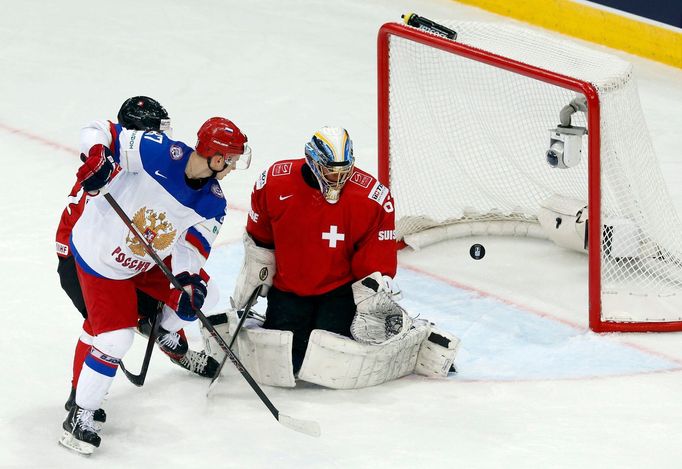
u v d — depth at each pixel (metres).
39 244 22.83
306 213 17.02
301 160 17.33
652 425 16.41
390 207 17.22
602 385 17.89
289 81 34.34
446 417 16.56
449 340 17.77
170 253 16.06
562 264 23.09
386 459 15.20
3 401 16.66
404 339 17.31
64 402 16.77
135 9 40.28
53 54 36.00
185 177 15.34
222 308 20.48
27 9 39.91
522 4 38.94
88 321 15.98
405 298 21.47
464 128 25.78
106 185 14.86
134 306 15.65
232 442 15.66
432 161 24.92
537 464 15.12
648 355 19.12
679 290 21.66
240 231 24.19
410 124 24.95
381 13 40.41
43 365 17.88
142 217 15.44
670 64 35.53
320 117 31.70
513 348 19.41
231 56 36.25
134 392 17.14
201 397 17.05
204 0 41.38
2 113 31.12
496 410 16.88
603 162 20.20
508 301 21.34
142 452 15.38
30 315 19.67
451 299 21.45
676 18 34.97
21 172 27.05
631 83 20.91
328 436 15.87
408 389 17.61
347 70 35.44
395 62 24.33
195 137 30.08
